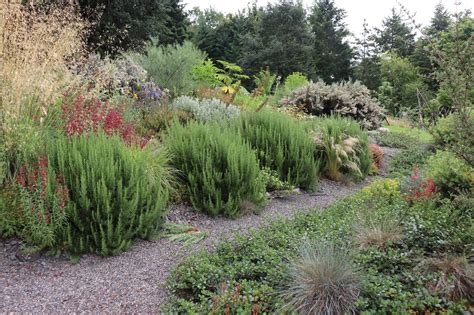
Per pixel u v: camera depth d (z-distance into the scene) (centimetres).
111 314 303
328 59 3962
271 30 3516
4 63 468
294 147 706
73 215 393
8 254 379
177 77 1136
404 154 1067
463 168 520
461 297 296
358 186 788
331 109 1369
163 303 317
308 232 420
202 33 3578
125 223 419
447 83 361
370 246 371
